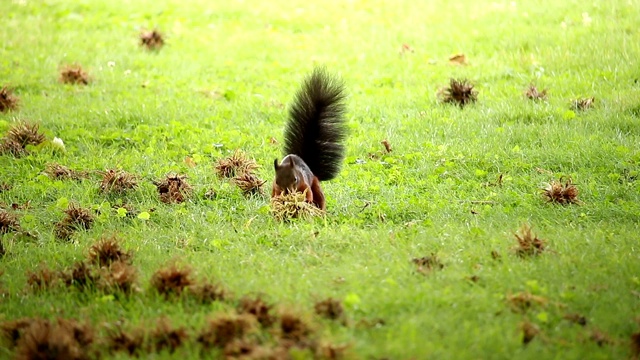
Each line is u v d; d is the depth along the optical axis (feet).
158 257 33.83
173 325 26.32
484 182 43.57
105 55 70.08
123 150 49.67
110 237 35.68
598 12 74.28
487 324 25.71
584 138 48.37
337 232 36.06
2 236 36.81
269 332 25.39
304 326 25.05
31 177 44.86
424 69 65.41
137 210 40.34
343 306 26.94
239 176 43.47
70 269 31.65
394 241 34.42
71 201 41.52
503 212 38.45
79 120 53.78
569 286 28.71
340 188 42.75
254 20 83.61
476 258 31.86
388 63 67.72
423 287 28.50
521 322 25.68
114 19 82.79
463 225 36.68
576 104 54.49
